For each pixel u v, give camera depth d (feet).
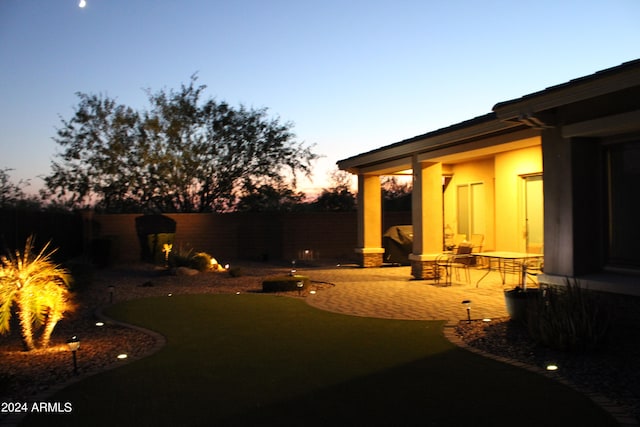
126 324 27.48
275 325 26.53
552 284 25.48
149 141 76.84
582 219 25.02
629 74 20.27
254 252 69.92
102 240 57.36
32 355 21.56
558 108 25.54
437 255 43.16
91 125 75.87
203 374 18.34
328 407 15.03
